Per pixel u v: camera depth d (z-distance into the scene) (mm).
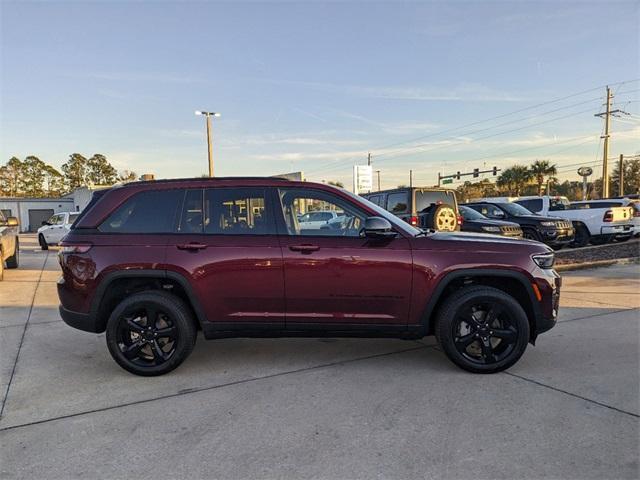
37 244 25812
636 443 2977
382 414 3451
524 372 4273
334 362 4648
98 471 2773
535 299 4227
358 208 4383
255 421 3381
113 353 4297
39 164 98562
